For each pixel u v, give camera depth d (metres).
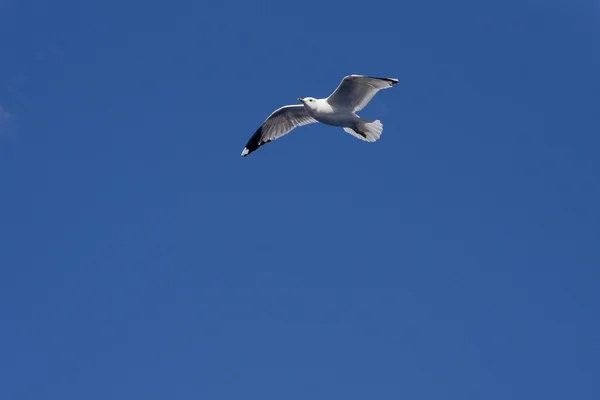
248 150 22.50
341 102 19.98
